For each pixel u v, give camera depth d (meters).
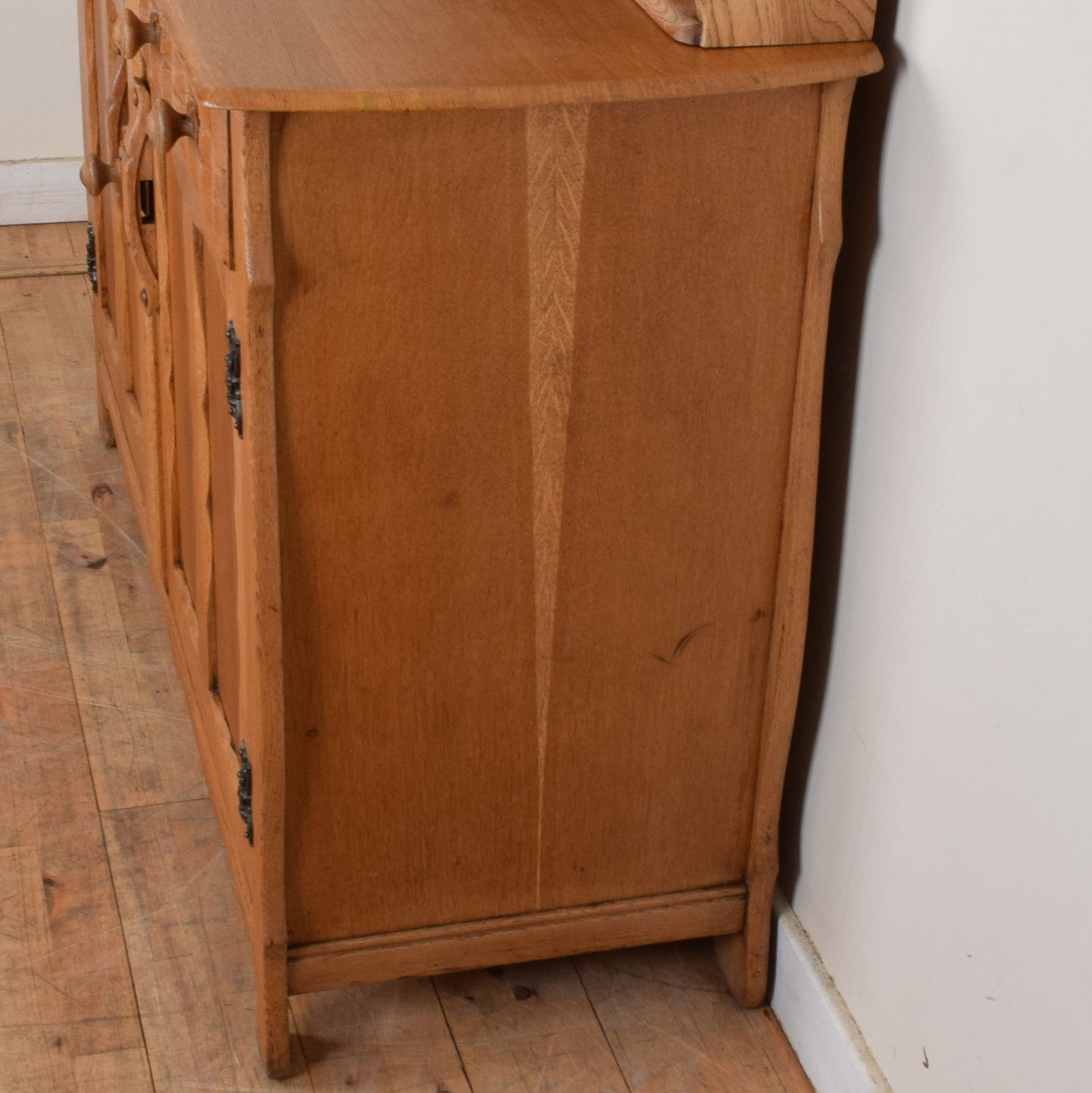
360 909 1.56
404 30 1.30
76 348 3.01
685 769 1.57
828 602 1.54
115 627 2.29
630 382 1.36
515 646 1.46
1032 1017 1.23
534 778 1.53
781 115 1.28
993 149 1.17
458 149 1.23
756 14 1.27
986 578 1.24
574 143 1.25
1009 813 1.24
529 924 1.61
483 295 1.29
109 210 2.21
